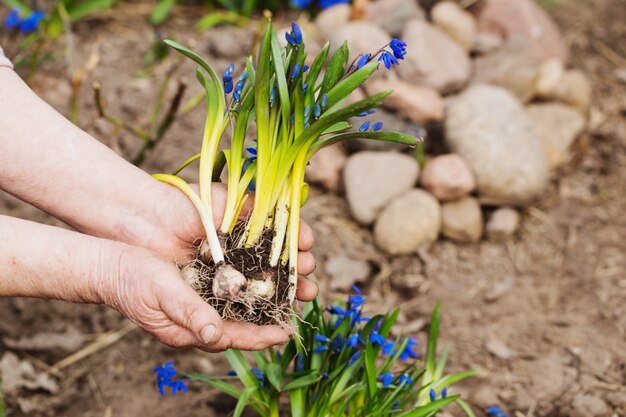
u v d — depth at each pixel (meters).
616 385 1.51
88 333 1.60
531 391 1.50
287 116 1.14
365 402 1.33
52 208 1.20
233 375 1.37
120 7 2.20
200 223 1.19
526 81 1.94
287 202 1.18
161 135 1.68
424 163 1.81
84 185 1.20
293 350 1.32
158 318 1.13
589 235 1.77
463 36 2.02
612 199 1.84
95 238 1.15
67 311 1.61
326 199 1.82
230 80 1.18
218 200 1.20
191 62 1.98
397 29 2.00
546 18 2.15
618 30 2.28
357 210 1.75
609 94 2.09
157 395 1.52
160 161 1.80
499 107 1.81
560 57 2.11
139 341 1.59
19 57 1.98
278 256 1.17
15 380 1.53
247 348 1.16
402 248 1.72
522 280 1.69
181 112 1.86
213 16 2.11
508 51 1.98
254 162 1.19
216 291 1.13
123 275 1.12
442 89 1.88
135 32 2.11
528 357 1.55
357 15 2.04
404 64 1.87
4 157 1.18
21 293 1.15
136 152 1.80
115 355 1.57
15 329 1.58
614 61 2.19
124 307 1.14
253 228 1.17
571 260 1.73
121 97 1.91
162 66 1.99
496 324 1.61
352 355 1.33
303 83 1.15
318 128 1.13
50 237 1.14
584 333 1.59
